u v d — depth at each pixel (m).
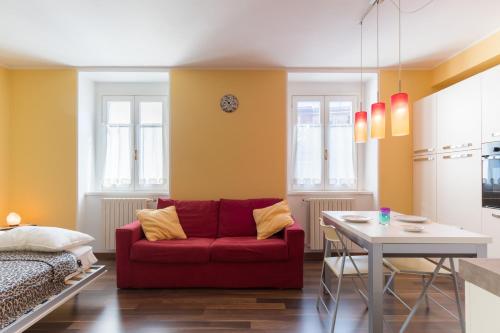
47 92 4.01
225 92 4.05
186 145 4.02
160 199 3.83
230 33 3.09
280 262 3.09
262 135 4.05
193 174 4.02
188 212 3.72
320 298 2.63
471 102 2.99
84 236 2.87
